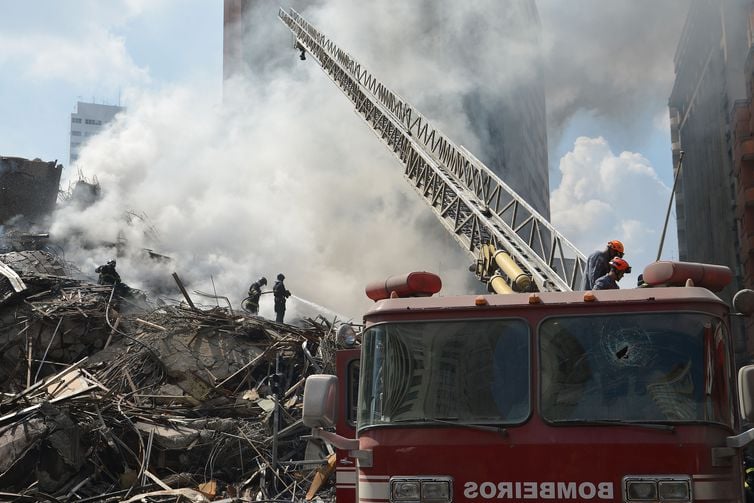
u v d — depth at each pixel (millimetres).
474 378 6719
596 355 6590
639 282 8680
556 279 20344
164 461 16344
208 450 16672
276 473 15961
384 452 6664
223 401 19094
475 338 6828
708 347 6488
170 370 19703
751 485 7777
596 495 6250
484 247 21703
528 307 6801
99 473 15578
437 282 7578
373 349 7004
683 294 6625
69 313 21719
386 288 7625
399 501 6527
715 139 72812
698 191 81938
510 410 6574
